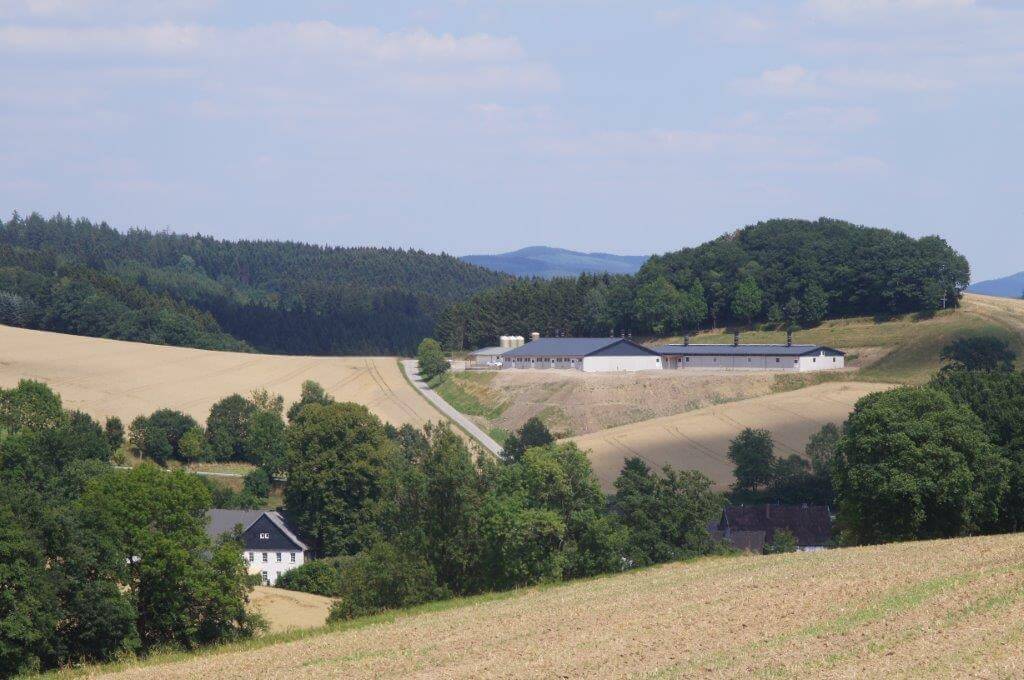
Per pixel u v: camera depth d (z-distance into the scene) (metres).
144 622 59.34
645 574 62.91
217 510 112.12
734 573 58.06
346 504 110.50
